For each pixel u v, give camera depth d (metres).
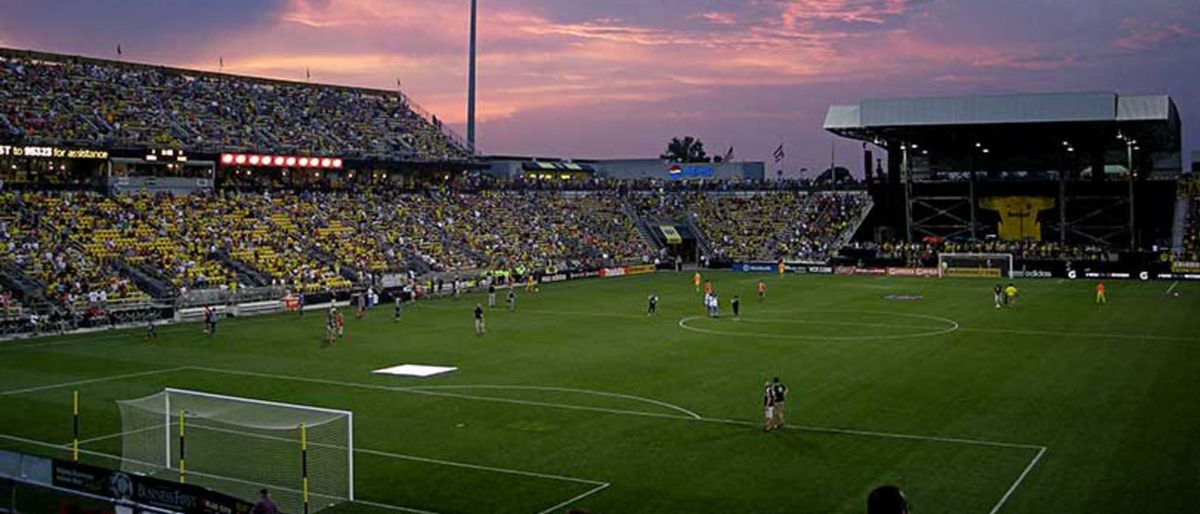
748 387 46.47
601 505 28.64
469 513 28.11
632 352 57.97
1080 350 56.50
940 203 136.50
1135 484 29.88
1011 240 131.00
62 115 96.50
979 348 57.88
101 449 35.53
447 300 90.69
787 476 31.39
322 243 99.44
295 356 57.41
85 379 50.09
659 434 37.28
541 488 30.42
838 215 138.88
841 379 48.12
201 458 33.31
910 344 60.00
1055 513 27.31
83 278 76.19
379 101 137.12
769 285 105.62
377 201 116.31
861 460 33.16
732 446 35.31
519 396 44.81
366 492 30.08
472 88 142.12
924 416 39.66
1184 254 112.06
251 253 90.88
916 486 30.03
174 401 35.81
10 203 84.62
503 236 121.19
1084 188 128.25
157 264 82.94
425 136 131.50
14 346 61.81
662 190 149.50
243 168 109.00
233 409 34.31
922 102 108.94
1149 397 42.69
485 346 60.97
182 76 117.75
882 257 124.00
